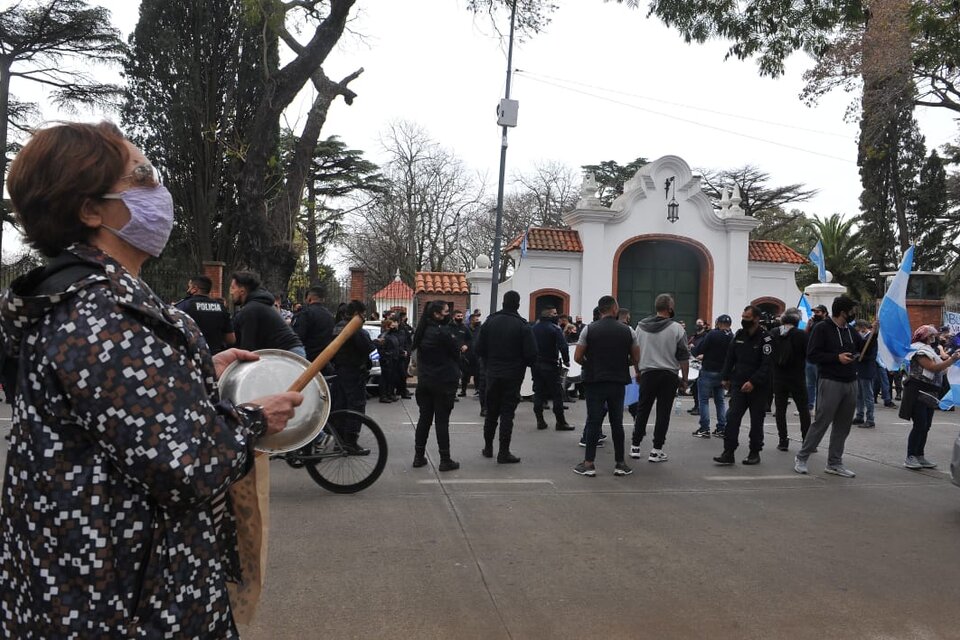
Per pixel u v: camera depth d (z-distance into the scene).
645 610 3.80
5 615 1.34
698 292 22.44
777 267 22.72
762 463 7.93
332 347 1.75
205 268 19.64
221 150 23.94
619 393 7.12
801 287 33.78
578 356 7.31
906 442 9.72
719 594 4.03
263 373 1.82
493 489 6.46
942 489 6.74
